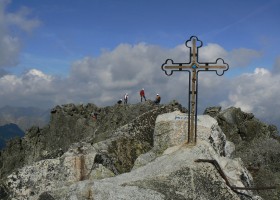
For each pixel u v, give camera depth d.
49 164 13.83
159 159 11.59
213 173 10.62
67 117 62.28
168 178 10.35
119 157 16.64
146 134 18.52
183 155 11.23
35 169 13.69
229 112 33.66
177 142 14.36
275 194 16.59
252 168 21.41
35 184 13.36
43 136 63.69
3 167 61.31
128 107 46.97
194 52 12.05
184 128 14.55
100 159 14.60
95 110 60.44
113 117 48.34
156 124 15.12
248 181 12.60
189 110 12.21
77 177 13.63
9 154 62.50
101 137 19.53
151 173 10.81
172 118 14.94
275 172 20.75
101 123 54.84
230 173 12.23
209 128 14.93
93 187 10.10
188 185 10.21
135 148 17.33
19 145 63.75
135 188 10.09
